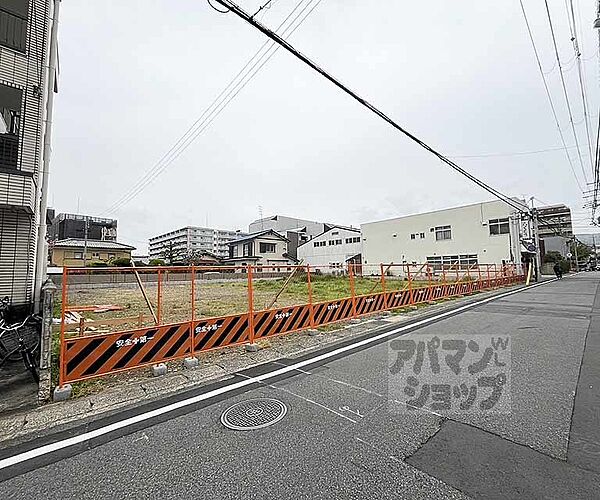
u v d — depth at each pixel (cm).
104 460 243
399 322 782
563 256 4822
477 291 1547
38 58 884
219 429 285
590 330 664
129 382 407
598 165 1316
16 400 362
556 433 267
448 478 213
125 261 2647
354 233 3797
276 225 5838
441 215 2903
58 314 945
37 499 203
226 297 1426
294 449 251
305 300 1252
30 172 797
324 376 415
